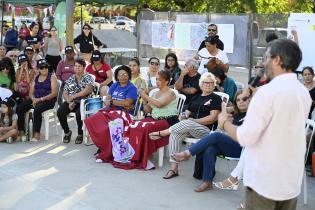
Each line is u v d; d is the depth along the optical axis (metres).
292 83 2.88
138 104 7.18
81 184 5.64
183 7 22.52
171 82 8.00
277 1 21.83
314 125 5.30
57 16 12.50
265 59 2.98
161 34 12.55
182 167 6.34
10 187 5.50
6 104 7.42
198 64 8.06
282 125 2.87
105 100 7.06
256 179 2.97
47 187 5.52
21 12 17.03
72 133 8.05
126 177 5.91
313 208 5.05
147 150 6.19
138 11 13.30
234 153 5.39
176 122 6.60
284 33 9.50
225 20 10.77
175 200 5.18
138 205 5.03
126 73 7.02
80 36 11.57
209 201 5.16
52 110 7.87
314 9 22.73
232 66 10.75
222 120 3.15
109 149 6.44
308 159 6.16
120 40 14.58
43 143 7.44
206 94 6.16
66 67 8.93
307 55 8.84
